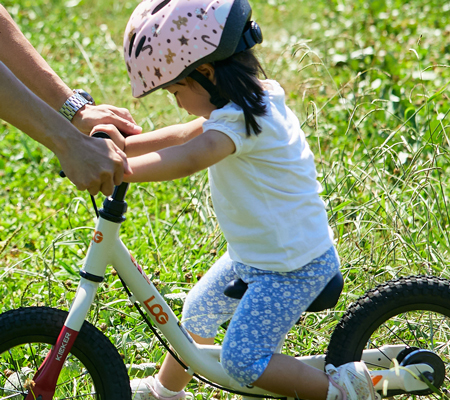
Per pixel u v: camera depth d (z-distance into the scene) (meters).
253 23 2.60
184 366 2.89
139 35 2.60
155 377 3.12
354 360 2.90
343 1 10.83
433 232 4.39
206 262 4.39
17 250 4.94
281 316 2.70
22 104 2.32
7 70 2.35
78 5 12.65
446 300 2.88
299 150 2.74
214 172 2.69
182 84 2.65
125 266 2.71
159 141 2.90
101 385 2.71
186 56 2.50
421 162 5.09
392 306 2.90
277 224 2.64
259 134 2.55
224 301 3.03
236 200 2.66
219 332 3.66
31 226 5.39
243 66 2.55
